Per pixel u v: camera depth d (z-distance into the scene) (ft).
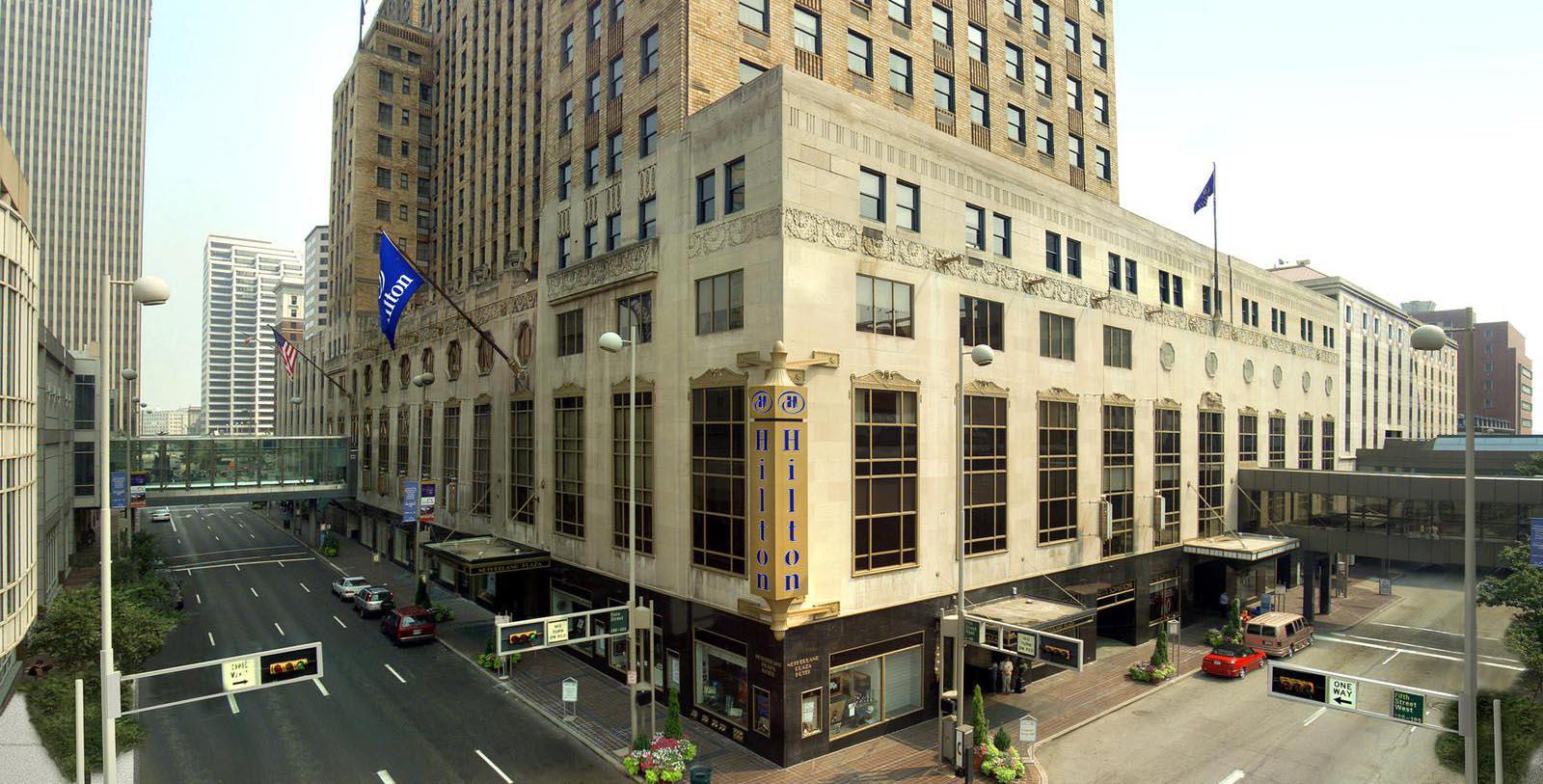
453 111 211.00
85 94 495.82
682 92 96.63
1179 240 146.30
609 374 108.27
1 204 66.85
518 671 109.29
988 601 101.60
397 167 232.73
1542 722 88.02
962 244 102.37
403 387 190.19
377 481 205.36
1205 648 124.77
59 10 490.08
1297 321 187.32
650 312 100.63
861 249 88.99
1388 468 233.76
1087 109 155.74
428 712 93.40
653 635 94.68
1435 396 339.77
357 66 229.66
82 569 174.81
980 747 79.20
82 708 55.06
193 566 193.06
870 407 88.33
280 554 212.64
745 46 102.22
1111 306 127.24
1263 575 160.97
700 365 91.66
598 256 110.63
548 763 79.36
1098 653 122.72
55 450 145.38
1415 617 154.81
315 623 136.46
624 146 108.06
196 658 114.73
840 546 84.48
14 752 73.00
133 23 514.27
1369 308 264.93
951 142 101.76
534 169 154.40
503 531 138.00
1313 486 144.66
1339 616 154.51
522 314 134.00
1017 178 111.55
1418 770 78.38
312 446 215.72
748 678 82.94
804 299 82.79
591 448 111.65
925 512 93.91
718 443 88.17
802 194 83.46
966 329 101.50
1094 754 82.74
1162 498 134.21
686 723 90.02
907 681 91.56
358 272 225.35
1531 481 119.55
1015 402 107.96
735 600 84.69
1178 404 142.00
